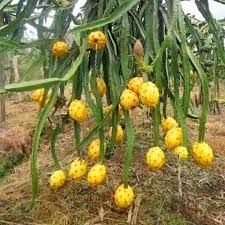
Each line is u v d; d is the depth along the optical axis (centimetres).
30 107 632
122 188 154
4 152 353
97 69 167
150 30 159
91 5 171
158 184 240
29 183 258
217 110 521
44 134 382
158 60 142
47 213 214
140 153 292
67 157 306
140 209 213
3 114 504
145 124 365
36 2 177
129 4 142
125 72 154
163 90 173
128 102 139
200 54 243
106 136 186
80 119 150
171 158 276
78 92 163
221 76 432
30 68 176
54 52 160
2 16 267
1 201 234
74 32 141
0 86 375
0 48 164
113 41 167
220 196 236
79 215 211
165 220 206
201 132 143
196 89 498
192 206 221
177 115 148
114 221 205
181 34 145
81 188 231
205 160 142
